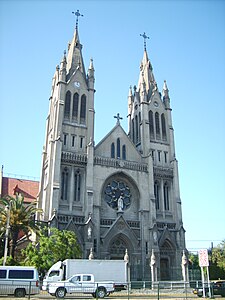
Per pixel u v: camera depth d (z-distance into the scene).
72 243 55.12
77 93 76.81
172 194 76.62
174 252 69.69
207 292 39.81
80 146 71.88
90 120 74.88
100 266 47.28
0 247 58.12
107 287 38.62
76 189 67.69
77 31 88.62
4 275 37.97
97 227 65.00
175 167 78.75
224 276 85.62
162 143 81.75
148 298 36.31
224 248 96.06
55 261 52.03
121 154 75.38
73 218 63.94
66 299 34.03
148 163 75.50
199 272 69.44
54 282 38.12
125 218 69.69
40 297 36.75
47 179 66.00
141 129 80.88
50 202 63.19
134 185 73.25
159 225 71.69
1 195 85.00
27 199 84.50
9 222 53.03
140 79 91.88
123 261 48.72
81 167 69.31
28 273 38.69
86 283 37.22
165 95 88.62
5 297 35.69
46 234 58.19
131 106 90.06
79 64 82.50
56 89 78.69
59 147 67.75
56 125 70.31
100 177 69.62
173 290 48.16
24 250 56.25
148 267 65.06
